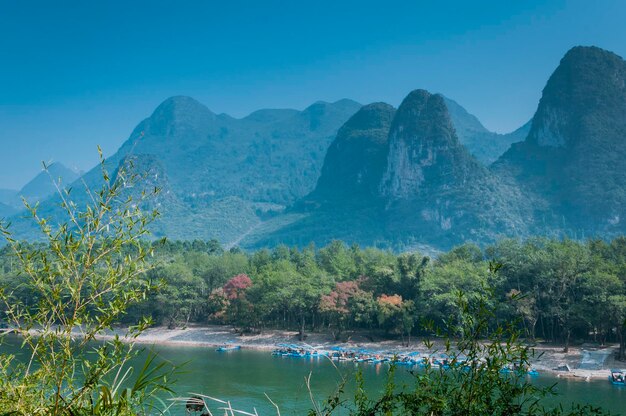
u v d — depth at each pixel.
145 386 5.93
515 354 6.15
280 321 125.69
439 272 100.12
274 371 73.50
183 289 122.19
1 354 5.84
